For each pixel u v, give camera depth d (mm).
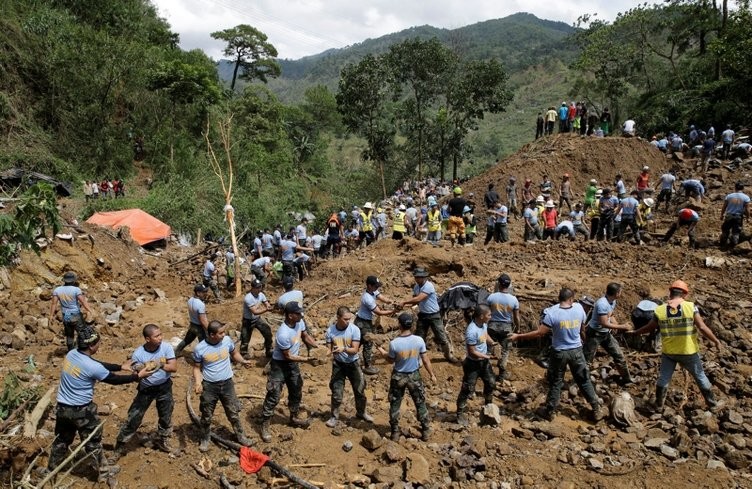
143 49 40312
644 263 12914
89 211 26812
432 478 6273
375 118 41781
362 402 7473
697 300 10000
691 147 25000
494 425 7406
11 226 6973
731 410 7133
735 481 5969
